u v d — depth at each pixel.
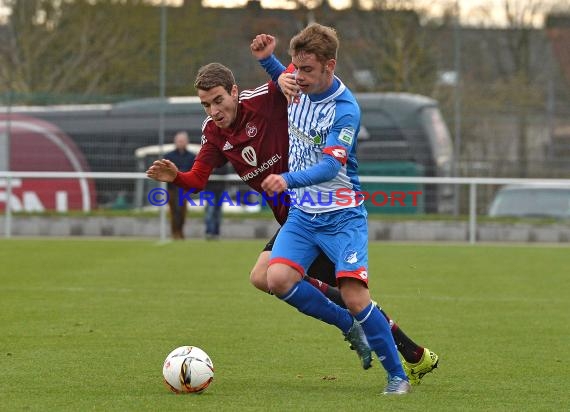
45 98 69.75
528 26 73.94
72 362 22.19
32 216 68.44
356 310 18.94
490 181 61.56
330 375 21.17
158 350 23.88
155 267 44.28
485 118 68.12
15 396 18.45
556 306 33.16
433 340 26.25
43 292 35.31
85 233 67.88
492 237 65.81
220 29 69.81
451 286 38.59
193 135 68.56
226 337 26.08
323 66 18.59
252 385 19.88
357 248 18.95
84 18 70.44
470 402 18.25
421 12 69.81
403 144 68.44
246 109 20.42
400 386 19.03
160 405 17.59
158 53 68.75
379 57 69.56
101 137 69.31
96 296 34.34
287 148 20.45
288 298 19.36
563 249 56.47
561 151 68.06
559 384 20.33
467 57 69.38
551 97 68.75
